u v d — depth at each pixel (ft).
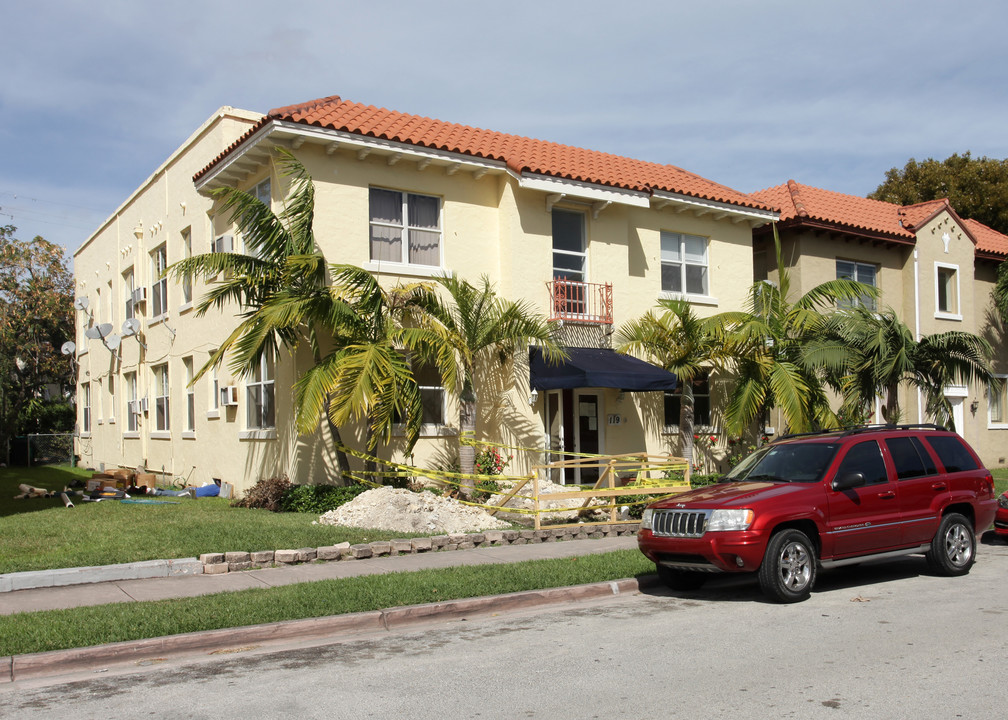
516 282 55.42
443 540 38.14
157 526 40.75
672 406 64.23
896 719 17.08
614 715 17.60
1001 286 85.81
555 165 58.08
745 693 18.90
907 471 33.19
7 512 48.78
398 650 23.50
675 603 29.66
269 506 47.19
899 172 123.75
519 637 24.82
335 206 50.14
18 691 20.24
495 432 54.49
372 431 47.03
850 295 58.90
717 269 67.05
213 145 59.36
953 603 28.48
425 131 55.21
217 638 23.93
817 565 30.04
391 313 49.03
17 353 106.32
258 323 42.88
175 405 66.59
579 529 42.27
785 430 68.03
